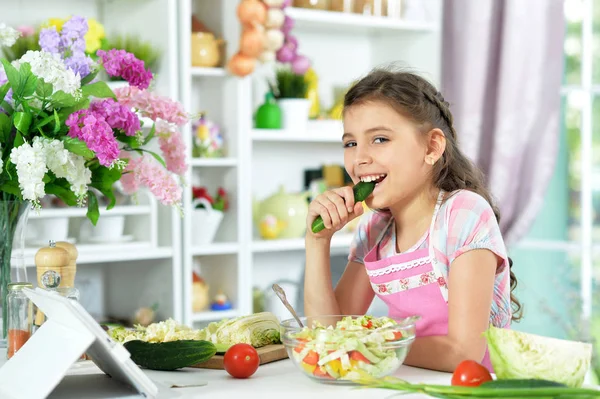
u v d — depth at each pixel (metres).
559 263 3.85
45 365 1.16
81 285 3.14
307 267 1.66
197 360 1.37
